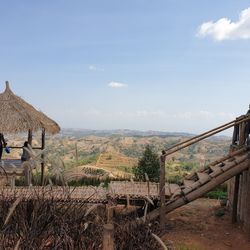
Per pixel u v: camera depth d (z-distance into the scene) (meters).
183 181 10.59
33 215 3.14
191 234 9.08
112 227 2.76
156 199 8.88
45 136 12.78
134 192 8.82
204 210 11.52
